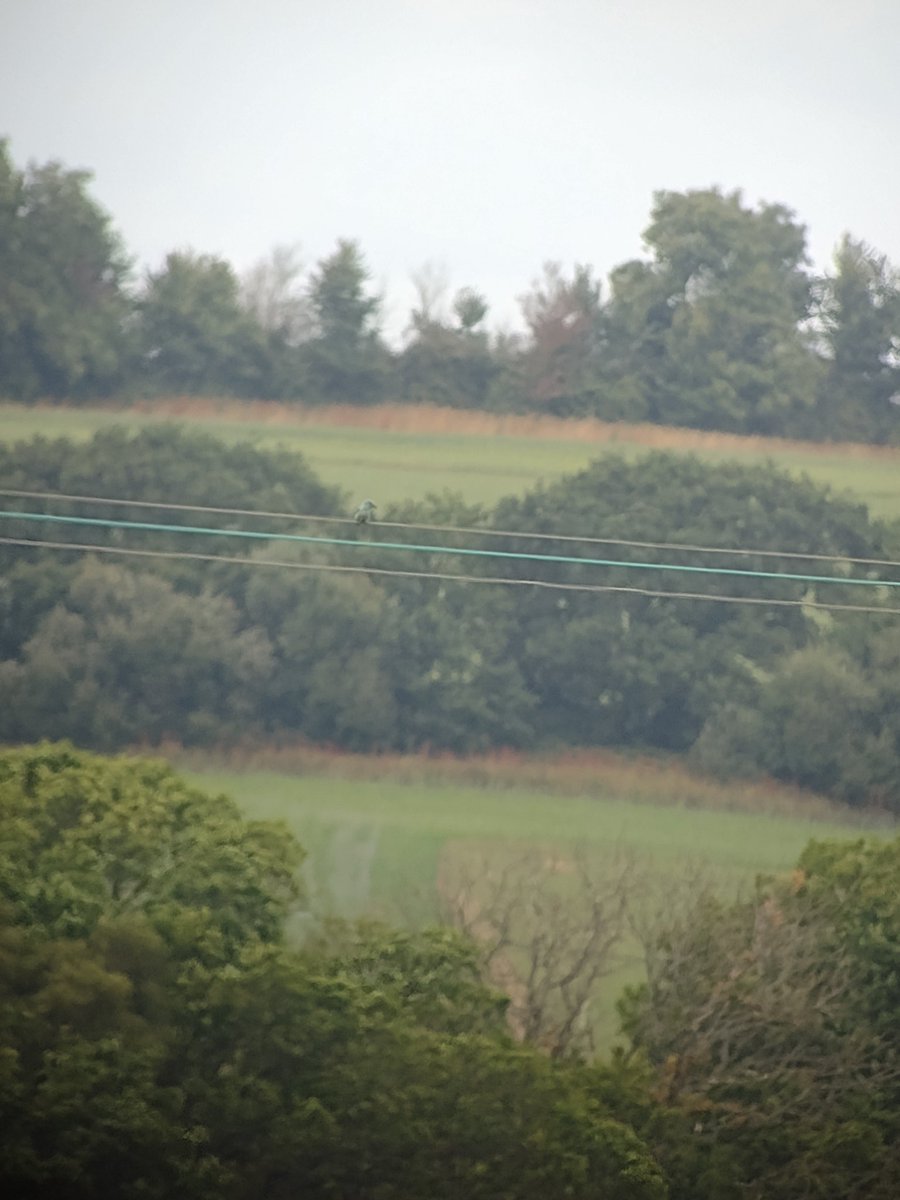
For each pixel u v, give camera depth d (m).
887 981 76.12
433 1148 64.56
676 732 126.88
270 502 134.00
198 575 128.25
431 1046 66.06
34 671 121.88
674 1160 68.88
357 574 126.25
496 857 109.06
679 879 93.12
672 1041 75.50
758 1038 75.69
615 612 128.25
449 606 128.50
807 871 81.69
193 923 70.31
